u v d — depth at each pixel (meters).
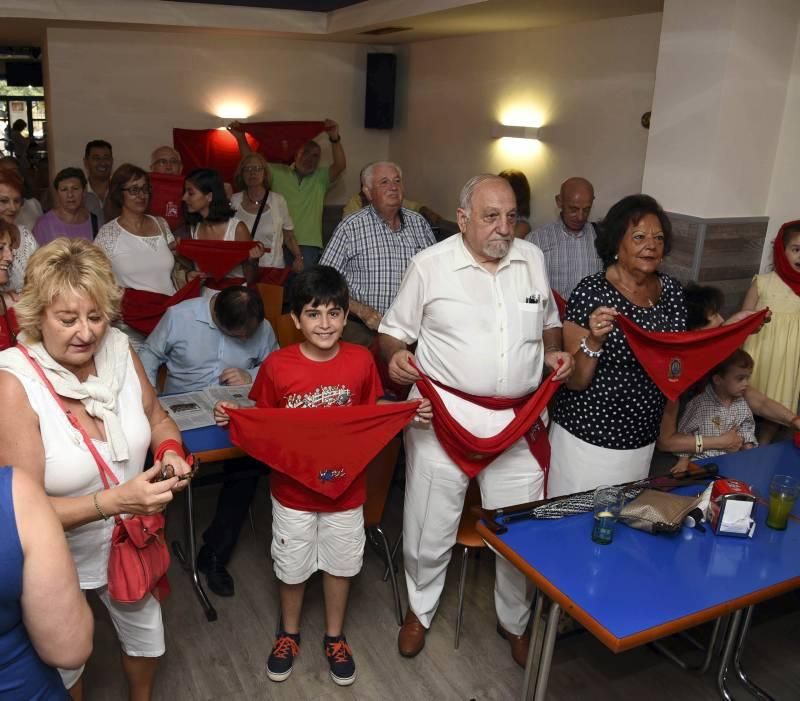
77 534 1.82
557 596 1.80
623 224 2.35
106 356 1.85
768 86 3.23
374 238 3.33
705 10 3.16
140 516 1.76
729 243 3.36
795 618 3.06
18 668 1.21
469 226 2.31
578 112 4.84
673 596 1.81
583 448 2.51
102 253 1.74
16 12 5.42
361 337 3.43
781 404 3.13
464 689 2.54
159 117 6.61
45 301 1.64
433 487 2.49
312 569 2.52
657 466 3.46
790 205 3.33
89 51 6.27
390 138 7.43
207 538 3.07
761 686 2.65
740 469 2.58
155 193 4.53
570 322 2.46
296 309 2.31
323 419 2.26
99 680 2.51
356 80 7.18
